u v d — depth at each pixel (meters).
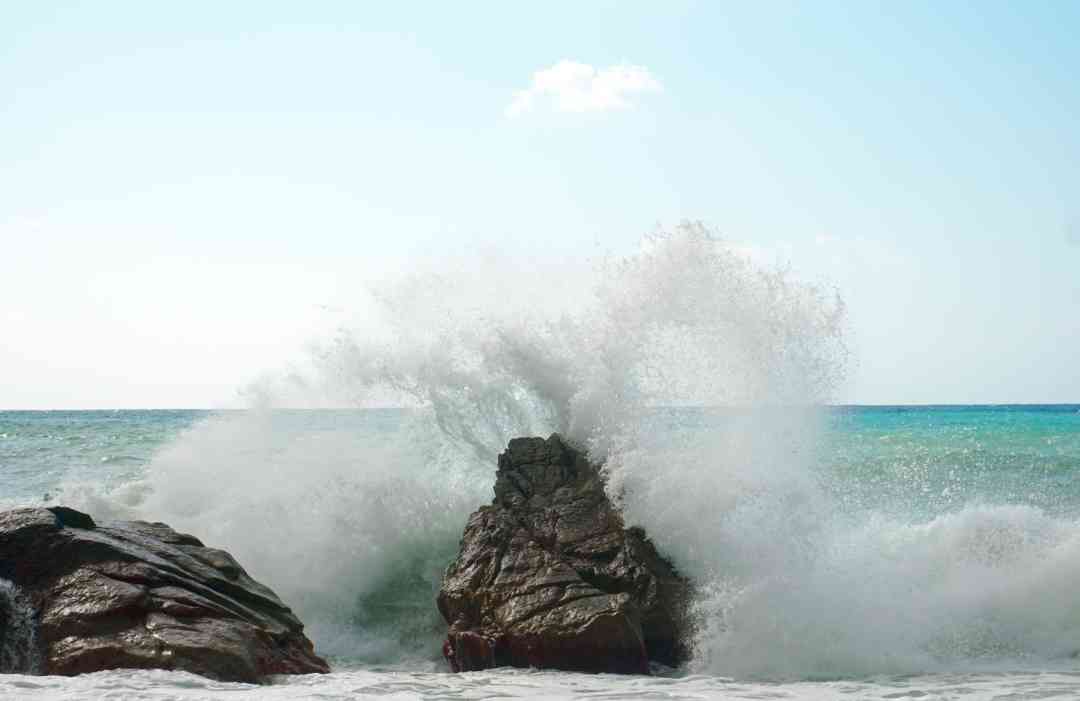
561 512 10.69
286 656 8.28
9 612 7.71
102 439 32.75
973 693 7.66
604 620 8.83
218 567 9.28
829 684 8.25
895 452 23.53
